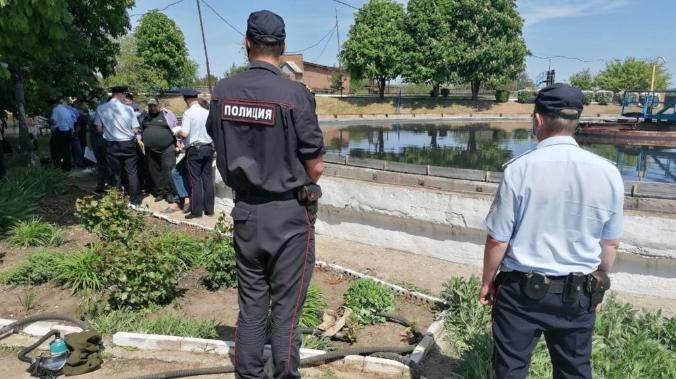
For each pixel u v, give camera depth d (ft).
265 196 8.38
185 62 160.97
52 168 28.68
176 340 11.11
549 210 6.87
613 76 199.21
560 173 6.79
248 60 8.53
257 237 8.42
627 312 12.40
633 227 14.87
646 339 11.12
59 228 20.08
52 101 41.11
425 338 11.69
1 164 27.09
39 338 11.62
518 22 117.08
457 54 115.34
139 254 13.28
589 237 6.88
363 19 126.31
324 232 21.57
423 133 52.44
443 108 112.88
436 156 32.60
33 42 21.31
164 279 13.55
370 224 20.03
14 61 27.99
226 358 10.80
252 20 8.28
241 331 8.91
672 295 14.82
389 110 114.83
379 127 61.11
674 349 11.33
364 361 10.61
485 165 28.43
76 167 34.94
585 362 7.41
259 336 8.94
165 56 151.53
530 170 6.91
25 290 14.29
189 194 24.09
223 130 8.36
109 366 10.48
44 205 23.63
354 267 17.58
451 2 115.85
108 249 13.97
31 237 18.25
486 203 16.92
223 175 8.55
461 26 115.55
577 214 6.79
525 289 7.06
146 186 27.68
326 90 189.67
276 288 8.77
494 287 7.72
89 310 12.84
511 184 7.01
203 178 23.07
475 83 118.62
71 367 10.14
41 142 53.72
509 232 7.13
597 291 7.00
